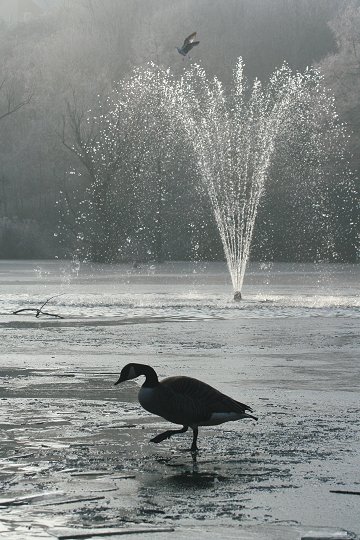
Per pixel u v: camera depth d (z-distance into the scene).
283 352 16.86
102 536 5.48
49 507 6.14
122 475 7.06
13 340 19.12
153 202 84.25
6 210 104.81
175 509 6.09
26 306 30.44
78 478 6.98
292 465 7.44
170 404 7.64
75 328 22.30
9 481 6.86
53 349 17.25
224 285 44.66
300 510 6.08
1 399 11.02
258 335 20.52
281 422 9.51
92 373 13.59
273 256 84.25
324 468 7.32
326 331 21.56
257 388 12.05
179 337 19.89
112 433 8.85
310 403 10.80
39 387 12.09
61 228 95.38
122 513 6.00
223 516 5.93
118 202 80.62
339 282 47.81
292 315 26.72
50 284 45.16
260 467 7.37
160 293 37.84
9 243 94.00
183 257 87.94
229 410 7.68
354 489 6.62
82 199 100.38
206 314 27.08
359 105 85.19
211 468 7.32
